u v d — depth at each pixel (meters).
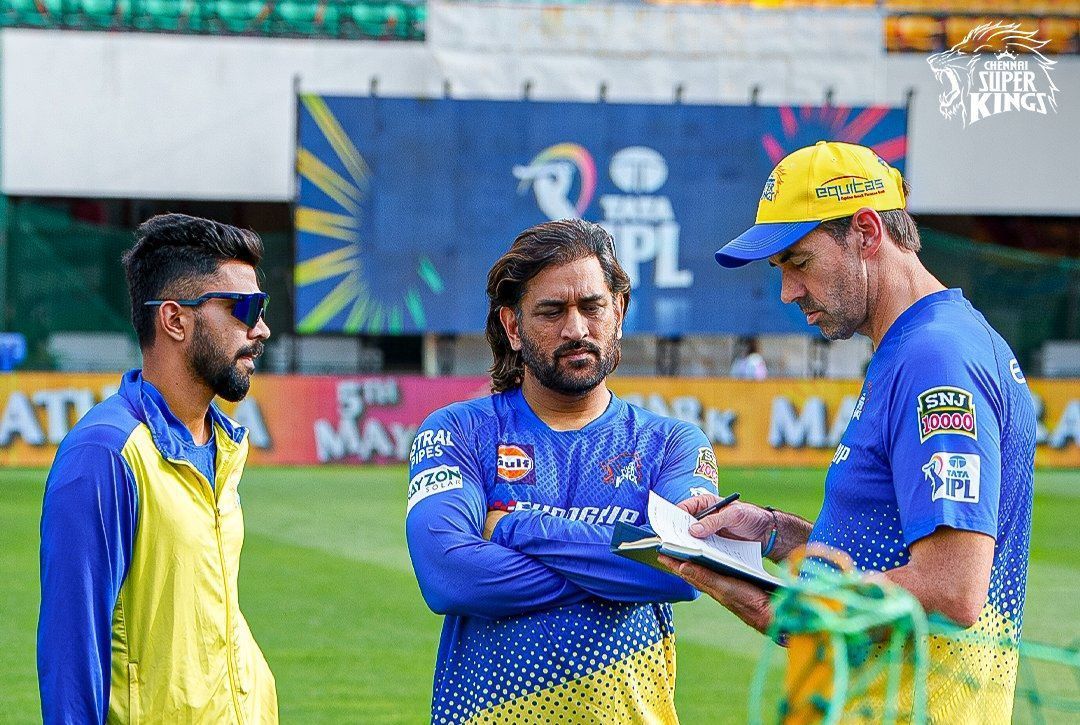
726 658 5.61
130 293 2.36
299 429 13.19
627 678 2.28
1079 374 17.02
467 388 13.38
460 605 2.25
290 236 17.06
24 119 15.67
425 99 14.03
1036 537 9.16
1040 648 2.12
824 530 2.13
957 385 1.96
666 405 13.52
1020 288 17.27
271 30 15.80
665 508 2.20
